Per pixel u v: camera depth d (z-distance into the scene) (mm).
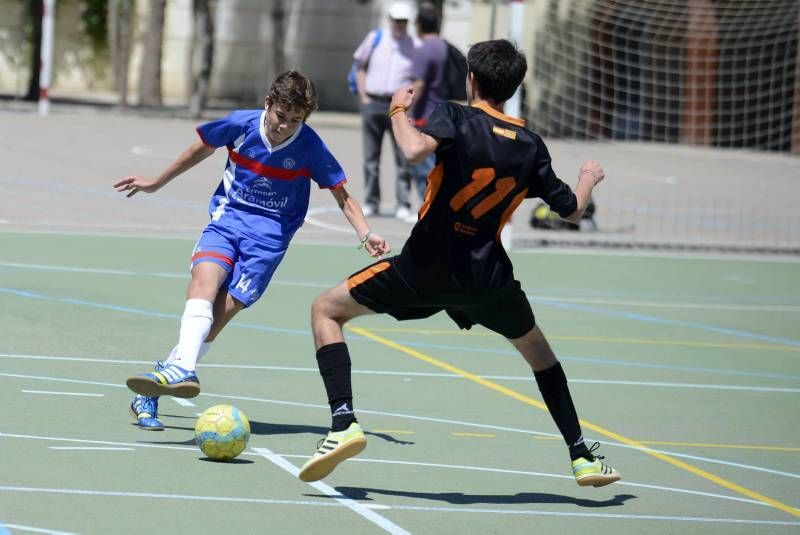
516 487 18906
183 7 125812
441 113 16797
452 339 31625
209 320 19469
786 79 93375
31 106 95062
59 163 61281
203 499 16953
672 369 29641
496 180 16828
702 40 88750
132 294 33906
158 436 20312
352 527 16203
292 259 42656
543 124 88000
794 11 85938
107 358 26047
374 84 50438
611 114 90188
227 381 25047
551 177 17266
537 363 18109
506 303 17438
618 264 47438
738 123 93625
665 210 65688
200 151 20203
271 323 31766
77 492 16828
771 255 52969
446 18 111125
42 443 19203
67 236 43938
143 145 71250
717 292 42688
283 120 19625
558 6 85375
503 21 88750
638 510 18047
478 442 21594
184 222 49719
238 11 125438
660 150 93000
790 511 18422
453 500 17922
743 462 21375
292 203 20422
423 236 16984
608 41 87438
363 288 17250
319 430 21500
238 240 20141
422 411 23672
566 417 18000
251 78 125562
